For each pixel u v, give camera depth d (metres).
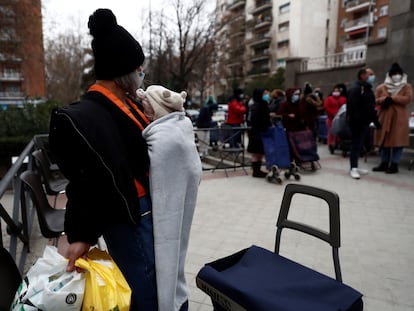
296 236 3.57
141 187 1.35
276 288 1.41
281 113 6.37
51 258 1.26
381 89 6.20
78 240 1.21
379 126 5.96
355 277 2.74
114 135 1.25
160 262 1.35
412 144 6.54
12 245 2.45
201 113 9.54
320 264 2.96
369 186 5.55
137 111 1.47
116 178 1.22
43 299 1.11
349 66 14.87
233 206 4.61
